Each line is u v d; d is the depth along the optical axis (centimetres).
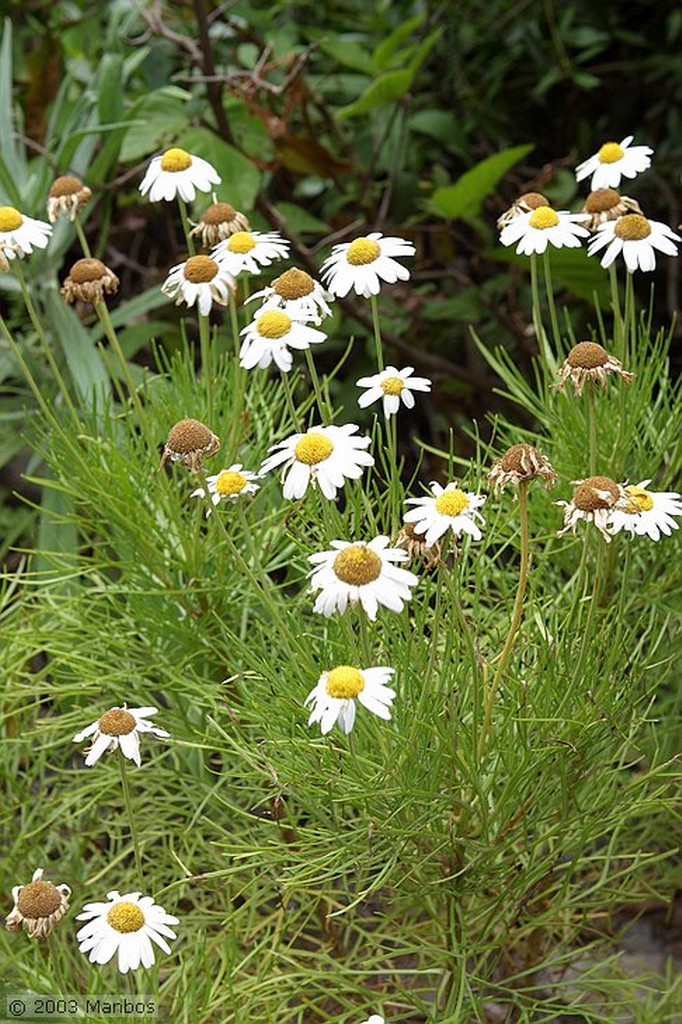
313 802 96
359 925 110
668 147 160
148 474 104
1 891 105
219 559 102
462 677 94
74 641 108
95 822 112
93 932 86
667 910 113
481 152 173
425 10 159
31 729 113
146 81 143
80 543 125
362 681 83
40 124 149
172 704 108
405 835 91
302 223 142
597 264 134
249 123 142
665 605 103
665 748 104
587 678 94
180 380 108
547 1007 100
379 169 156
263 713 94
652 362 102
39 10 158
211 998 95
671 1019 104
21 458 145
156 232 157
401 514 99
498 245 157
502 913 96
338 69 160
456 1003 96
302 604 101
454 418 150
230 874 94
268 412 107
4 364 125
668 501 89
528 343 144
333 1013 104
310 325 136
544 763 93
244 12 149
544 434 114
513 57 162
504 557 123
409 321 145
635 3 172
